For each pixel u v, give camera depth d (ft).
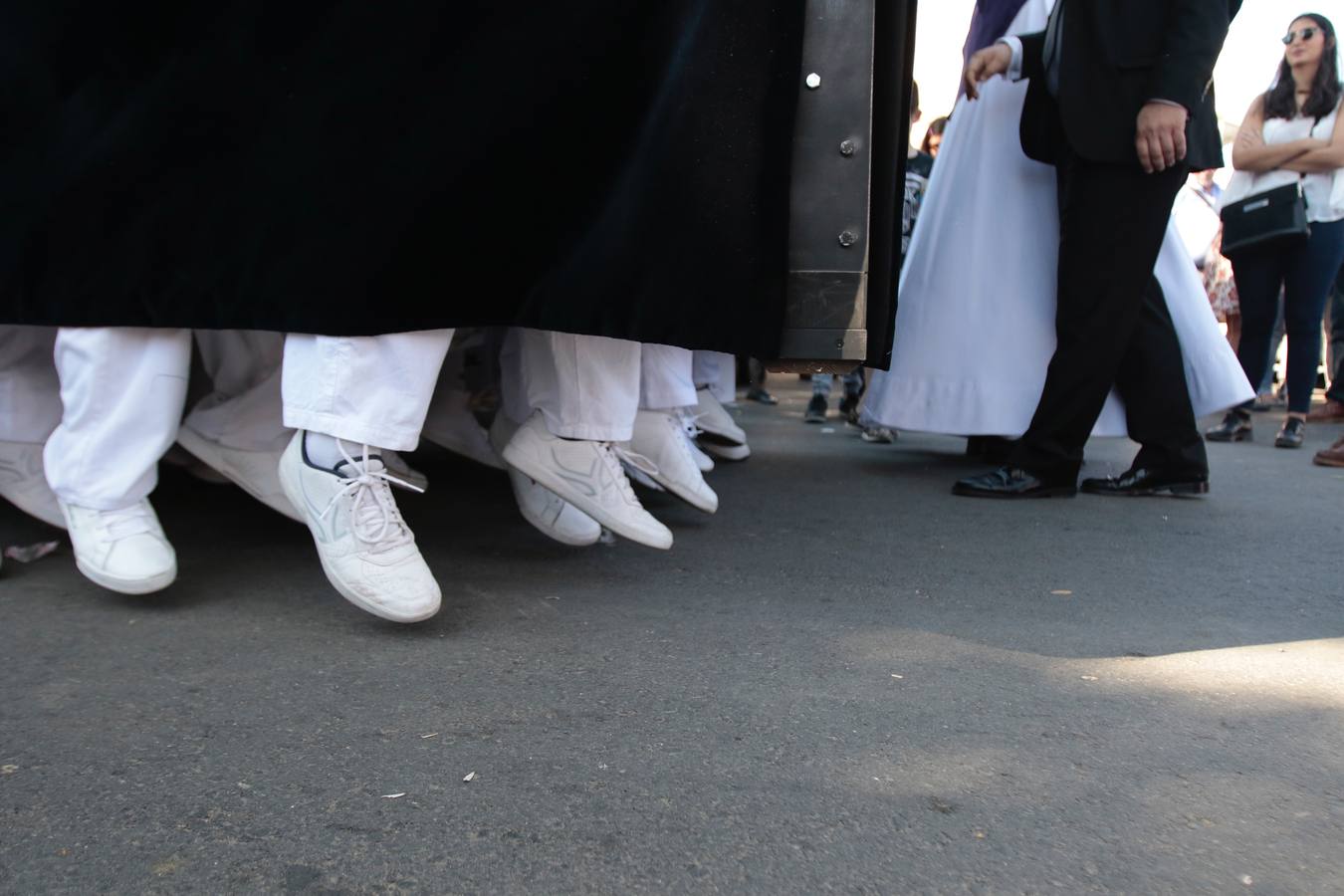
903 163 5.80
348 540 5.40
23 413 6.52
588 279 5.51
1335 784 4.03
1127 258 9.58
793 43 5.45
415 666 5.06
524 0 5.31
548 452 6.62
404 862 3.35
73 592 6.12
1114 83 9.09
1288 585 7.11
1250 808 3.83
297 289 5.25
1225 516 9.64
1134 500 10.42
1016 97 10.75
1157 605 6.55
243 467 6.99
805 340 5.65
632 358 6.64
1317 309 15.31
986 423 11.01
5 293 5.64
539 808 3.70
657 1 5.40
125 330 5.63
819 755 4.18
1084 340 9.89
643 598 6.35
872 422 11.77
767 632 5.75
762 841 3.52
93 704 4.55
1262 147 15.10
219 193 5.37
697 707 4.64
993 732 4.45
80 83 5.47
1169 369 10.43
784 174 5.55
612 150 5.49
